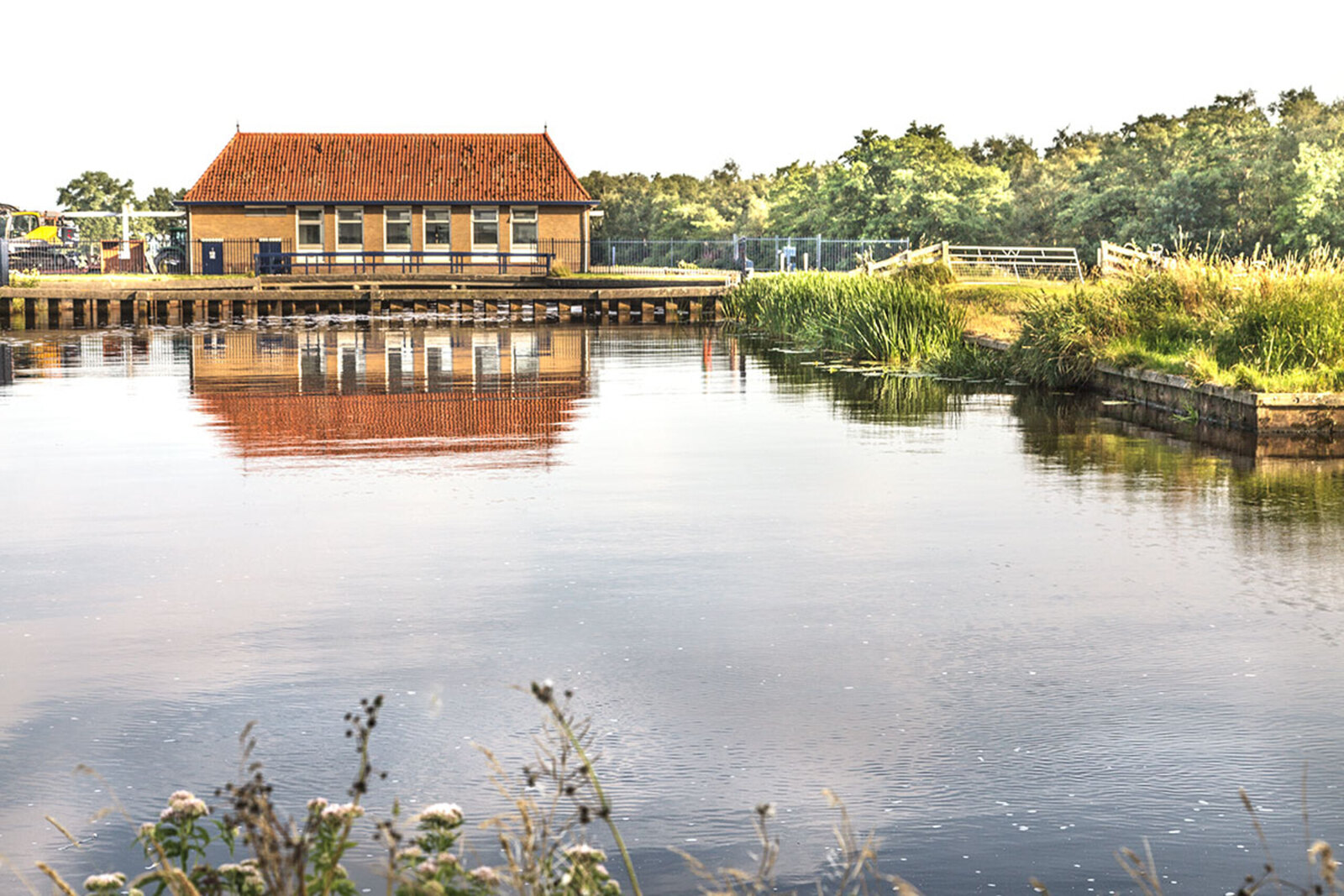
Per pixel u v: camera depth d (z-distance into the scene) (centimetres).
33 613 775
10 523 1034
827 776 537
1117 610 783
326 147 5744
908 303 2722
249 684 648
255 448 1449
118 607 788
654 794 521
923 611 781
